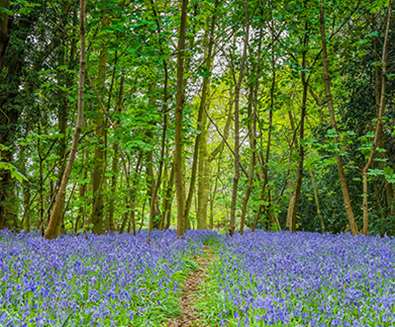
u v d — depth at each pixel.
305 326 5.72
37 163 16.59
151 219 13.48
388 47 18.83
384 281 7.51
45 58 16.86
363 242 12.69
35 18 16.20
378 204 20.38
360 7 17.53
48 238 11.77
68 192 24.08
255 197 19.95
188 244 13.55
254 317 5.89
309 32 17.77
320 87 20.53
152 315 6.90
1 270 6.93
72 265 8.13
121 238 14.07
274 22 19.36
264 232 18.44
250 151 18.59
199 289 9.45
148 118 14.20
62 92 16.00
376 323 5.59
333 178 22.47
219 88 28.80
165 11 15.14
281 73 21.81
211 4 16.12
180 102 14.68
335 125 15.95
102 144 16.61
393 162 19.59
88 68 16.69
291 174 26.12
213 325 6.89
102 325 5.44
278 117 27.48
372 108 19.80
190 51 14.65
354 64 19.91
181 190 15.24
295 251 10.84
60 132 16.44
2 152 15.58
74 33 15.58
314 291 6.87
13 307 5.57
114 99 19.14
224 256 10.89
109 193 17.61
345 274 7.85
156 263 9.30
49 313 5.45
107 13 13.44
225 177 40.09
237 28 17.47
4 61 15.91
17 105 15.16
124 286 7.31
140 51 13.79
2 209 16.48
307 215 28.17
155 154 20.42
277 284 7.38
